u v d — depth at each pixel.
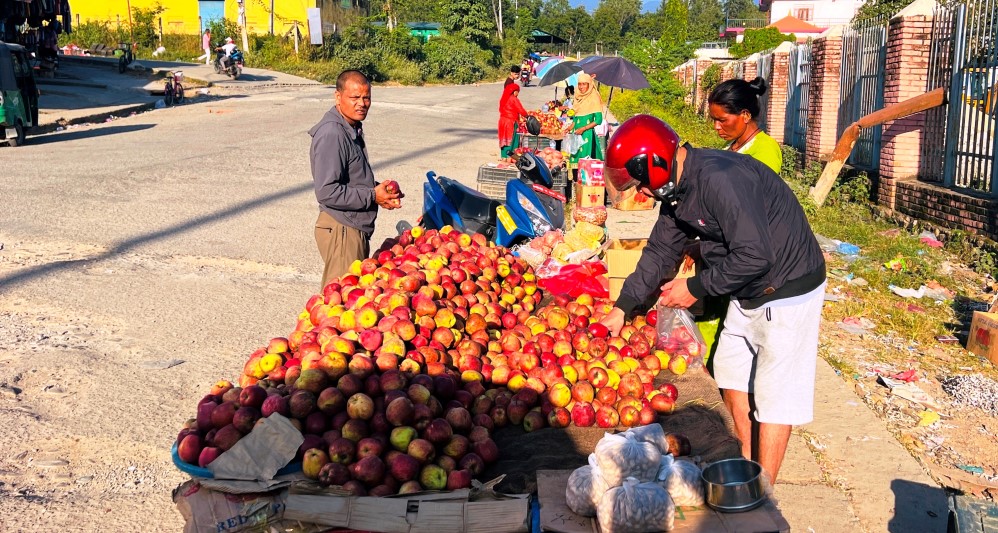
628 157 3.37
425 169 15.09
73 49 47.09
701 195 3.37
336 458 3.28
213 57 49.56
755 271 3.29
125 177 13.41
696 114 28.67
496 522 3.04
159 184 12.91
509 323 4.89
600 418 3.98
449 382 3.80
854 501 4.11
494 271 5.50
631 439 3.15
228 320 6.77
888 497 4.14
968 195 9.38
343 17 62.53
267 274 8.18
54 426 4.86
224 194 12.27
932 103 9.98
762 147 4.72
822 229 10.23
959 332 6.76
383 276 4.79
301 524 3.07
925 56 10.86
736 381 3.87
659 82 33.44
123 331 6.45
